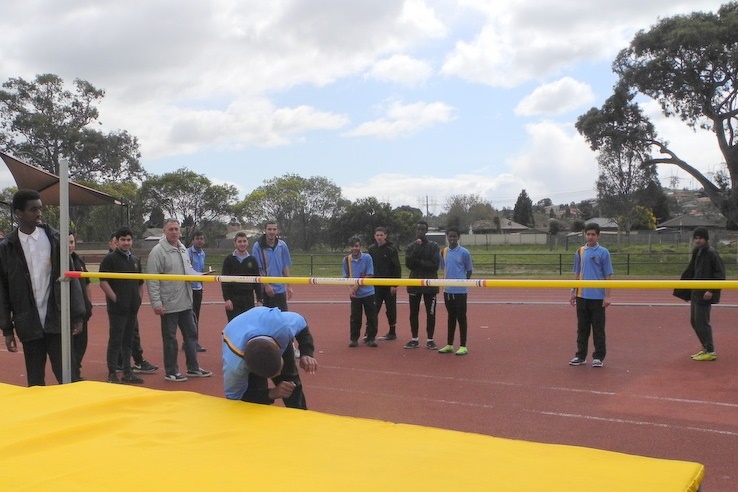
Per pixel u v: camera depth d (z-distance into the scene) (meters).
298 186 47.56
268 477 2.23
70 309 5.52
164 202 43.03
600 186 48.44
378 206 44.22
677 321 12.62
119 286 7.34
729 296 18.06
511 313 14.45
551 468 2.26
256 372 3.18
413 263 9.73
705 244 8.45
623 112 34.56
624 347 9.67
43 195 9.70
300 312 15.07
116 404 3.16
